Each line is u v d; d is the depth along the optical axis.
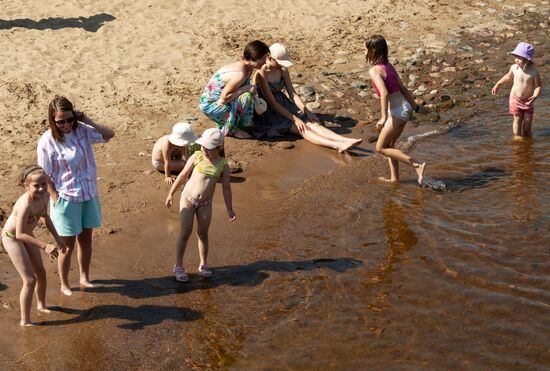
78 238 6.89
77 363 6.05
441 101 12.09
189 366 6.05
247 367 6.04
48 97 11.23
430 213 8.58
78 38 13.19
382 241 8.00
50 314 6.68
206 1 15.16
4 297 6.88
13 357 6.09
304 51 13.70
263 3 15.42
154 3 14.88
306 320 6.66
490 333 6.45
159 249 7.83
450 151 10.32
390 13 15.62
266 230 8.26
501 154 10.15
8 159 9.54
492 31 15.13
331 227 8.33
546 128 10.98
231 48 13.34
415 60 13.57
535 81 10.26
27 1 14.68
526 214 8.48
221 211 8.66
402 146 10.48
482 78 13.04
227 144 10.55
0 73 11.78
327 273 7.40
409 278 7.29
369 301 6.94
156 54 12.89
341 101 12.04
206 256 7.29
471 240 7.94
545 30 15.30
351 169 9.85
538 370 5.98
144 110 11.19
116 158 9.88
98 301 6.89
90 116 10.88
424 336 6.42
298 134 10.90
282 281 7.26
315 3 15.70
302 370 6.00
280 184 9.41
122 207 8.62
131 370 5.98
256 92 10.70
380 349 6.25
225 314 6.74
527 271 7.35
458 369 6.00
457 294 7.00
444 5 16.28
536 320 6.61
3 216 8.20
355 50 13.80
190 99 11.59
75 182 6.53
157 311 6.76
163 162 9.44
